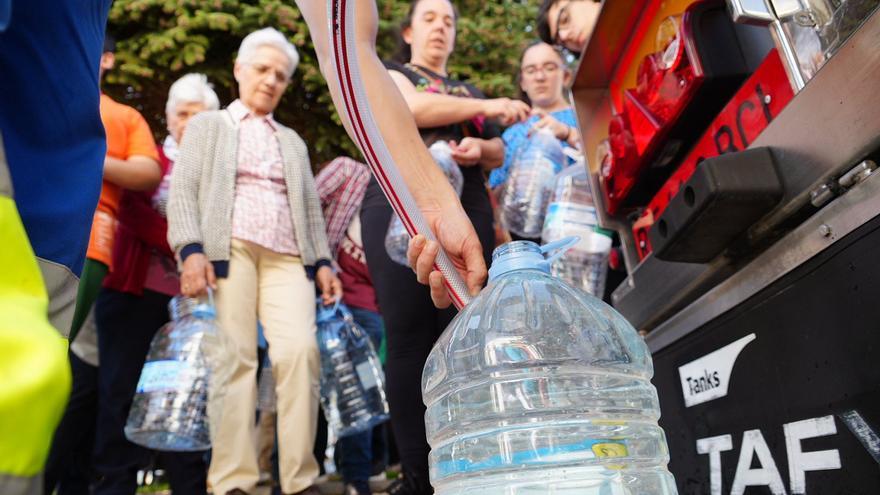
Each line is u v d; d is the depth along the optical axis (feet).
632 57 5.37
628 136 4.83
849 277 2.65
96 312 8.48
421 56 7.52
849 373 2.64
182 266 7.74
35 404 1.26
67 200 2.17
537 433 3.07
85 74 2.37
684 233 3.37
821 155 2.81
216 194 8.00
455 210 3.25
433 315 6.15
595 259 6.39
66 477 8.80
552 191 7.20
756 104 3.51
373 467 12.42
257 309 8.20
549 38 8.23
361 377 9.74
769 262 3.15
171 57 22.68
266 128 8.85
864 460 2.56
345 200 11.32
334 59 2.60
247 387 7.64
